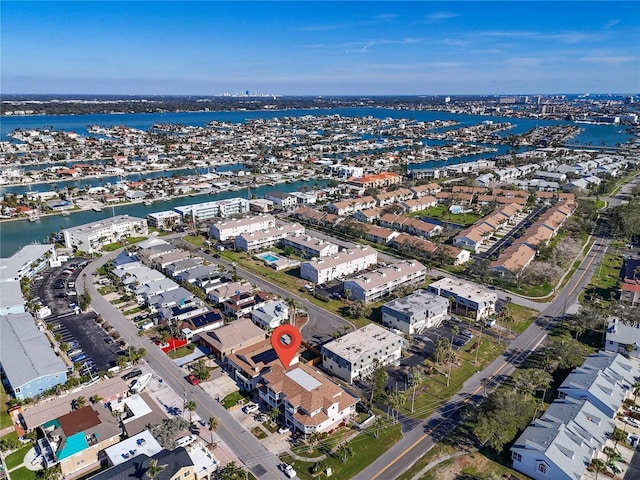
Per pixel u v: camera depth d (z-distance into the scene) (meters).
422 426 96.25
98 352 120.75
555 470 80.69
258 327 127.88
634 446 90.62
